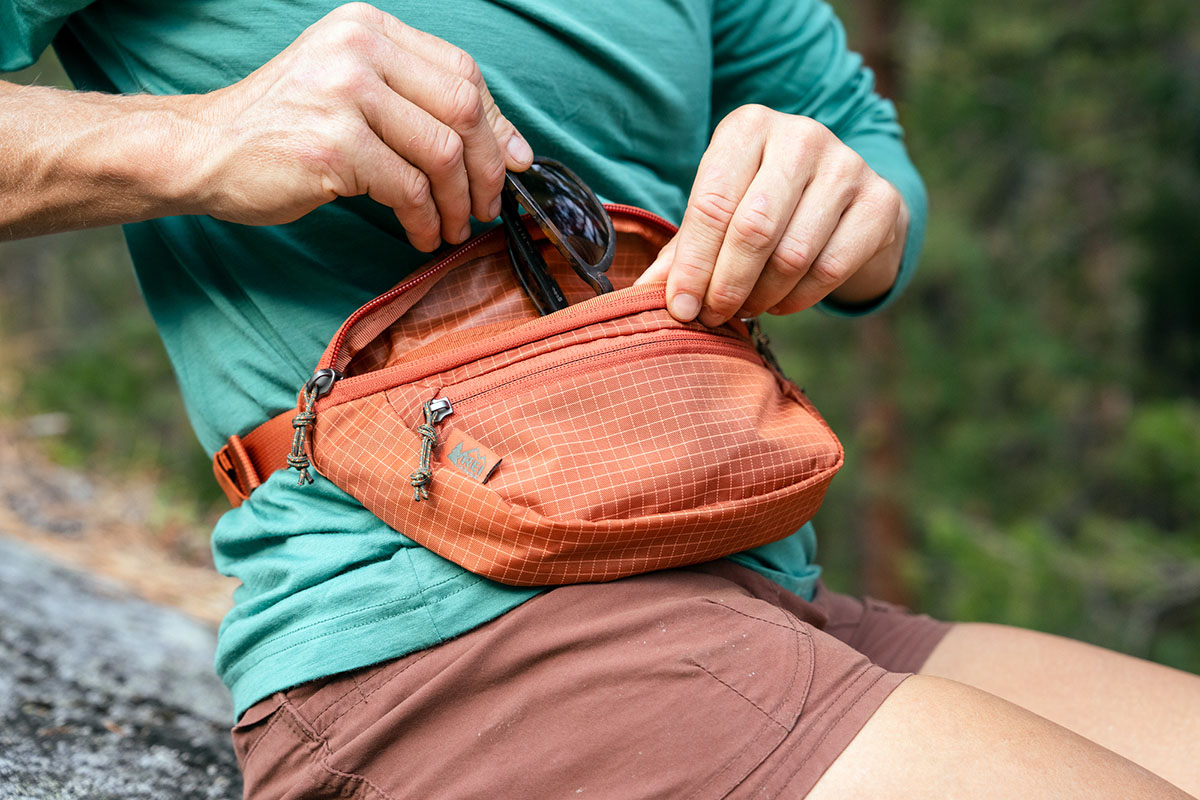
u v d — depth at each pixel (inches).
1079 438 214.1
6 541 82.3
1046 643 40.6
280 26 30.9
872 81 48.6
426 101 27.5
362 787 28.4
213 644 71.2
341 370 28.9
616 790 26.3
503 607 27.9
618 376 28.8
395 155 27.6
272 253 31.4
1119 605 171.5
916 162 193.0
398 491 27.4
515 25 31.8
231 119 27.8
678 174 38.9
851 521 215.9
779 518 30.2
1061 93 188.9
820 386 205.8
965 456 203.8
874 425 189.8
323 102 27.0
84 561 89.5
